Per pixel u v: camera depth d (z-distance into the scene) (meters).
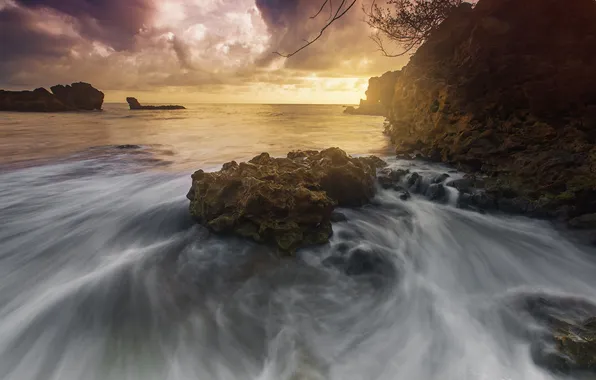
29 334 4.02
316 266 5.38
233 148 16.61
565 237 6.25
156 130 26.72
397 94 18.50
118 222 7.05
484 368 3.60
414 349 3.92
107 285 4.88
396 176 9.41
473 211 7.49
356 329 4.23
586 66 8.87
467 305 4.71
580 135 7.91
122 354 3.77
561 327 3.85
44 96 66.44
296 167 7.31
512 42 10.24
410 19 13.08
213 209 6.17
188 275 5.14
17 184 9.77
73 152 15.06
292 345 3.93
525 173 7.69
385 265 5.51
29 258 5.71
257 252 5.60
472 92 10.57
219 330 4.12
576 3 9.88
